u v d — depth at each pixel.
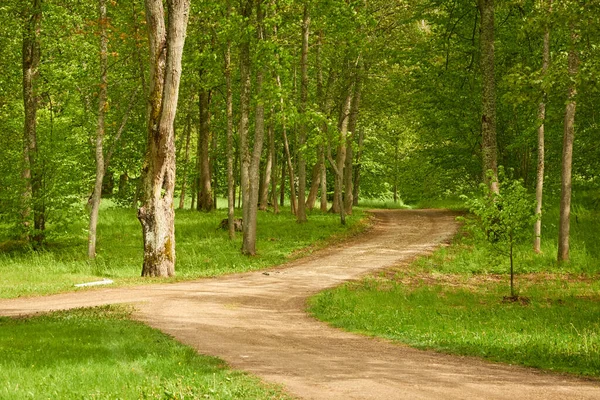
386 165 67.00
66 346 11.31
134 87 35.59
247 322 15.03
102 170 29.86
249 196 30.27
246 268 26.88
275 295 20.11
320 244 33.53
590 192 39.41
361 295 19.47
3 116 38.25
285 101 30.31
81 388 8.47
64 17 31.31
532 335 13.11
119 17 31.09
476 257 27.69
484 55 30.12
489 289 21.91
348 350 11.69
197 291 20.62
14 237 32.66
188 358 10.44
